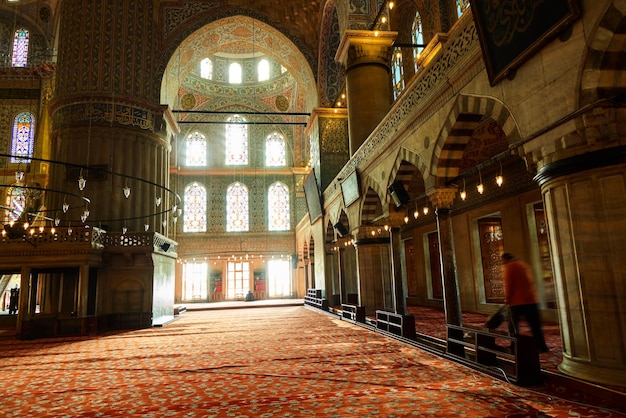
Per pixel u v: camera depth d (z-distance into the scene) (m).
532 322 6.10
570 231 4.75
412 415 4.17
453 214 13.44
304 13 20.23
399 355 7.31
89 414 4.62
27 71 23.88
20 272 12.97
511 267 6.15
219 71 29.03
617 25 4.10
